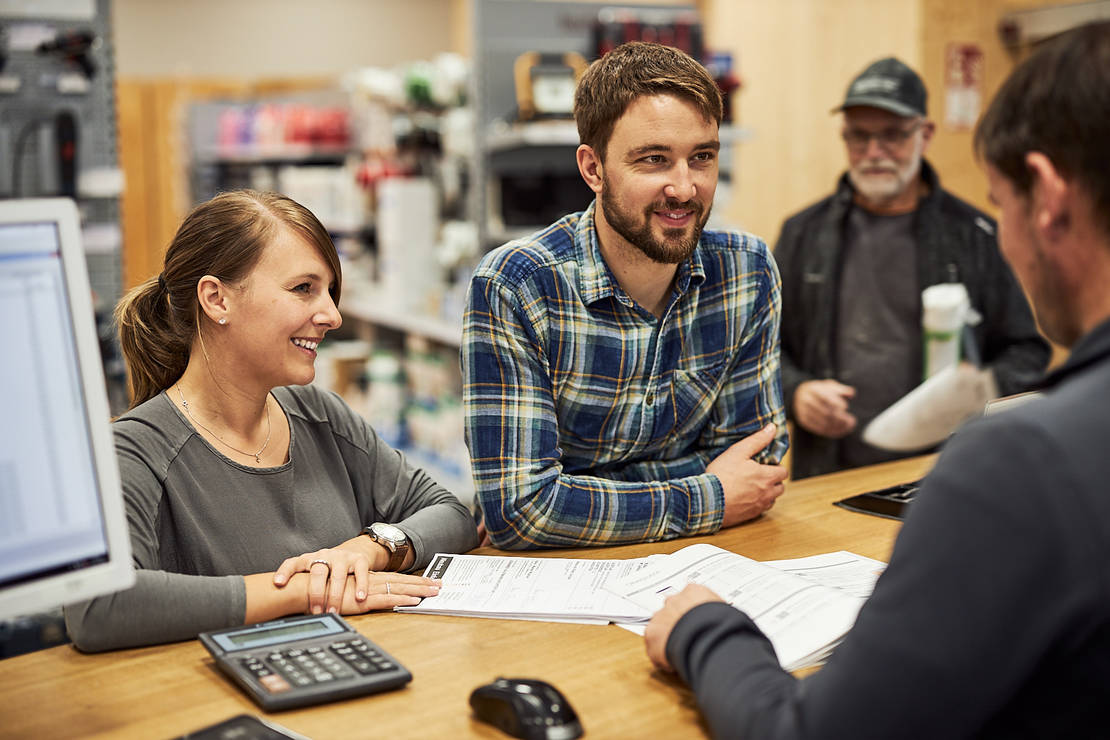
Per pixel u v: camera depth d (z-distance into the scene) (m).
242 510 1.62
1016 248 0.96
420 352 5.41
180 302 1.62
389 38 10.55
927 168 2.78
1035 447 0.86
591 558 1.71
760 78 5.76
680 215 1.65
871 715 0.90
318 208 6.56
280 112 7.14
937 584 0.88
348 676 1.24
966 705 0.87
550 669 1.31
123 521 1.16
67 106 3.73
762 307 1.92
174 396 1.64
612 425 1.83
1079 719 0.88
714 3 6.11
